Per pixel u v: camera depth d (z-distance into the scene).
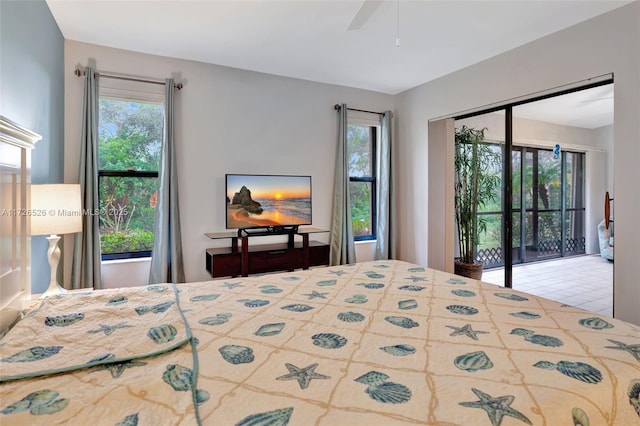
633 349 1.12
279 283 2.03
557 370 0.98
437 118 4.12
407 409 0.80
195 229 3.61
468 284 1.99
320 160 4.29
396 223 4.70
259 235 3.69
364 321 1.41
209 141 3.66
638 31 2.44
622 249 2.54
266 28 2.91
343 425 0.75
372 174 4.70
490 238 3.86
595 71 2.69
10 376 0.93
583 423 0.81
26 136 1.70
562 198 3.21
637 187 2.46
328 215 4.36
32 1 2.27
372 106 4.58
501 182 3.68
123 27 2.88
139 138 3.44
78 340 1.19
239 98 3.81
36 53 2.35
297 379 0.95
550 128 3.21
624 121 2.53
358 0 2.51
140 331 1.27
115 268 3.29
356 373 0.98
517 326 1.34
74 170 3.11
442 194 4.20
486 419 0.76
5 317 1.47
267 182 3.77
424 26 2.86
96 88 3.14
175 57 3.49
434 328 1.33
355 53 3.41
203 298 1.74
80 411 0.79
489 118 3.76
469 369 1.00
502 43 3.17
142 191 3.46
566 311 1.51
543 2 2.50
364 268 2.42
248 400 0.85
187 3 2.54
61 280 3.00
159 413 0.78
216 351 1.13
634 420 0.90
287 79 4.06
